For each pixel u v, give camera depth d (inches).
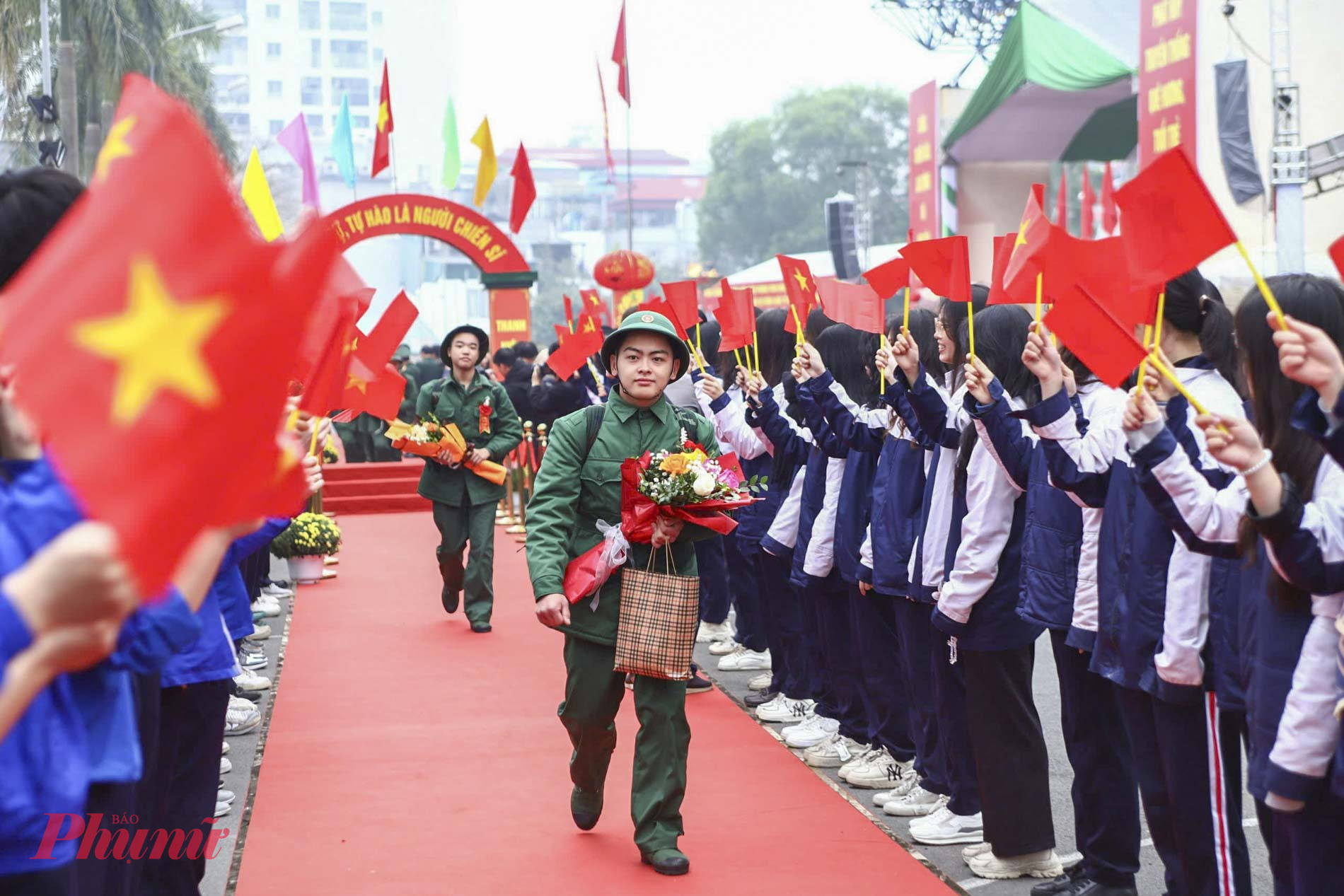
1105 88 869.8
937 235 1010.7
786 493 249.1
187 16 1004.6
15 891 79.3
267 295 55.6
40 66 801.6
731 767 224.5
